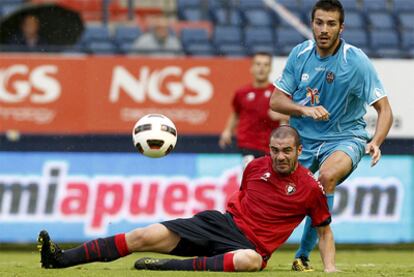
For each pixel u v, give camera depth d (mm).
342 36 64188
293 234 49688
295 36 64188
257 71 46875
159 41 60938
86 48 54406
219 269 27422
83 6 66312
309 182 28297
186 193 49562
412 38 64750
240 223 28391
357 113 30922
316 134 30938
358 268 34438
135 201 49219
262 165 28922
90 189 49125
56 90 49750
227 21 66938
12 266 33094
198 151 50312
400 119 50812
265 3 68250
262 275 26125
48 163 49188
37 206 48844
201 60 50344
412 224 50281
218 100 50344
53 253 27797
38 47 52812
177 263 28031
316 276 26297
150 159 49625
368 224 49969
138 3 67562
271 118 46719
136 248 28078
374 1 68812
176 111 50219
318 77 30500
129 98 50125
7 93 49406
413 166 50625
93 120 49906
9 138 50969
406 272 30391
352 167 30000
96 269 29141
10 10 65250
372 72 30094
